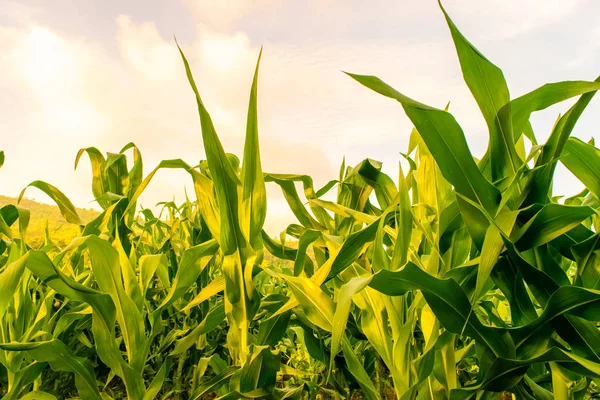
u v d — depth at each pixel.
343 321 0.66
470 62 0.76
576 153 0.86
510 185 0.77
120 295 1.01
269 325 1.14
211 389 1.12
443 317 0.76
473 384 0.88
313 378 1.30
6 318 1.09
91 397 1.01
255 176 0.84
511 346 0.78
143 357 1.02
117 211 1.51
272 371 1.00
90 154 1.68
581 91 0.71
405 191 0.92
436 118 0.75
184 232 2.09
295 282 0.94
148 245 2.11
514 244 0.82
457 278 0.86
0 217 1.17
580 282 0.83
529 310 0.85
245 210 0.85
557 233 0.77
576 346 0.76
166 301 1.09
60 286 0.93
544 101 0.77
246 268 0.85
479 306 1.31
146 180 1.21
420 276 0.73
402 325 0.93
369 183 1.37
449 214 0.90
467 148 0.77
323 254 1.40
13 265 0.84
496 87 0.78
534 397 0.85
